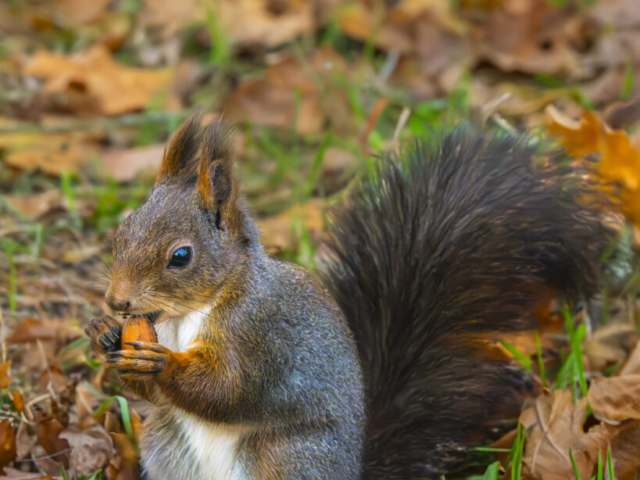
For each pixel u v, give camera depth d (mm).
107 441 7941
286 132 13281
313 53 14938
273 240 11031
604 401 7746
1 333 9430
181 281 6707
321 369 7090
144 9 16281
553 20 14523
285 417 7051
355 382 7344
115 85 13961
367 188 9070
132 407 8578
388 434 7918
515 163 8820
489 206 8586
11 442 7805
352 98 13219
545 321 9211
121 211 11820
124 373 6629
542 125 11156
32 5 16844
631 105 12117
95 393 8562
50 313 9930
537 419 7656
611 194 8984
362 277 8492
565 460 7465
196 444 7297
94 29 16094
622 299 9875
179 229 6707
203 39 15438
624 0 14867
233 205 6887
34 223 11578
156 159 12641
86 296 10117
